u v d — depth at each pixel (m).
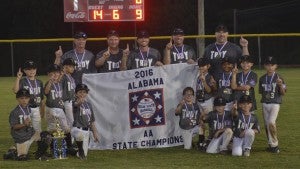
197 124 9.91
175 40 10.37
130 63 10.34
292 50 31.12
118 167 8.54
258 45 28.47
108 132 10.17
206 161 8.87
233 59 9.81
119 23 33.03
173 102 10.18
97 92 10.18
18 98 9.23
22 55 29.58
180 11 34.19
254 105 9.78
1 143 10.78
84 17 23.73
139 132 10.16
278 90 9.55
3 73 29.61
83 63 10.30
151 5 34.22
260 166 8.49
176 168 8.42
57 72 9.80
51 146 9.77
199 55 21.52
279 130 11.69
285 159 8.97
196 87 10.12
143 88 10.16
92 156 9.46
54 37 34.84
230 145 9.52
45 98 10.63
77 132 9.19
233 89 9.70
